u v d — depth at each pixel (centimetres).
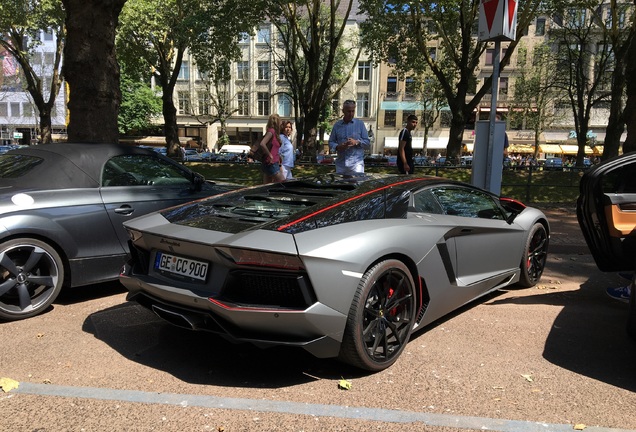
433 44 3862
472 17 1806
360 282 302
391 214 351
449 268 382
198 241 302
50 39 5466
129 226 359
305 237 292
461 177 1417
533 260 520
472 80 2334
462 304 412
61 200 430
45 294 421
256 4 1783
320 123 4853
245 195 405
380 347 326
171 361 336
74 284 438
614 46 1903
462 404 277
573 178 1321
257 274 289
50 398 281
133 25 1769
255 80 5922
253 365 330
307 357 344
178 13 1903
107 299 476
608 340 378
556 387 299
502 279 467
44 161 452
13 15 2152
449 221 388
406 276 335
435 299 369
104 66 711
